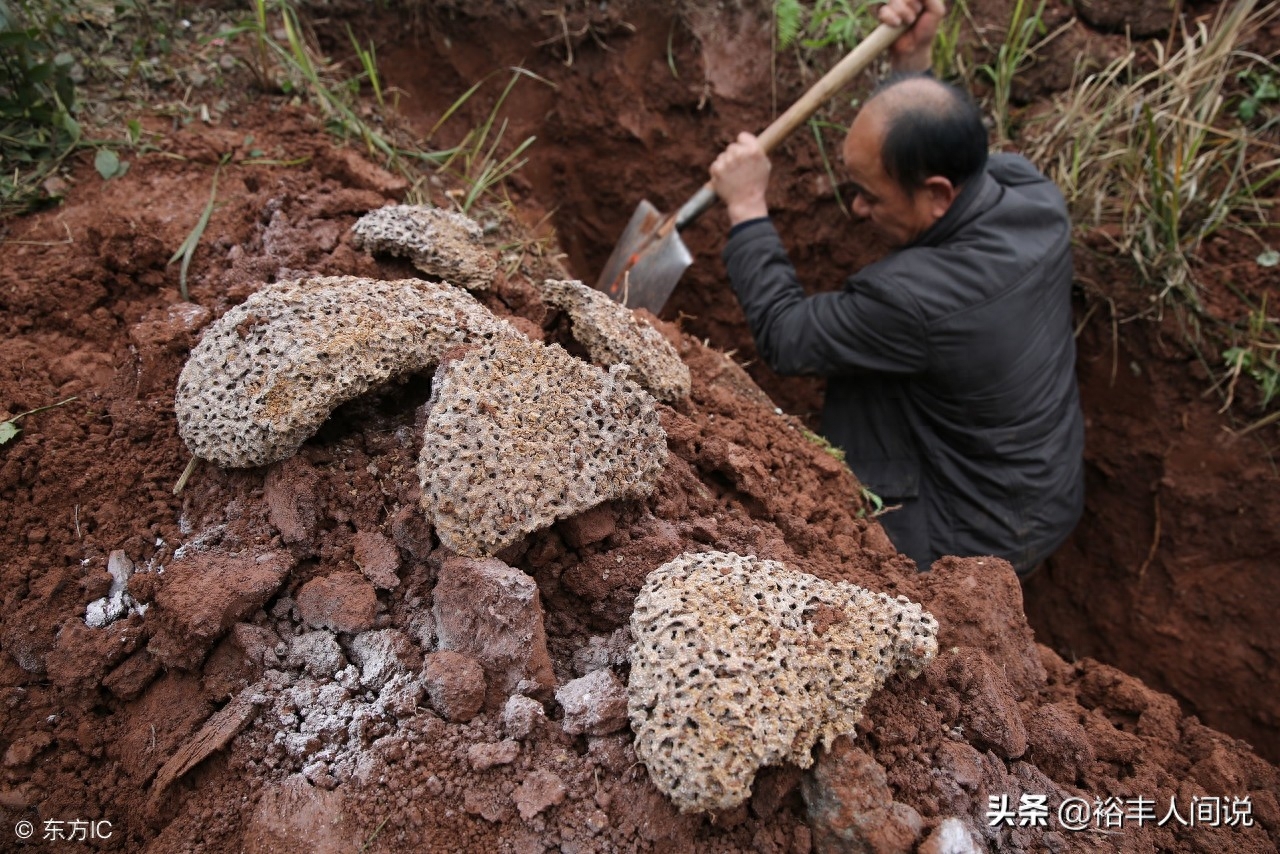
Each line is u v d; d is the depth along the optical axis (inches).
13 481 53.9
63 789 46.6
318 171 77.4
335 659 48.2
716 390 71.6
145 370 57.8
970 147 81.1
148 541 52.4
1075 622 106.3
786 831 45.0
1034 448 86.4
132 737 47.1
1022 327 83.0
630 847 42.6
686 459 61.0
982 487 86.9
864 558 61.1
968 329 81.1
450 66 101.7
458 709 45.6
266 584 48.6
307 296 54.7
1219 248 99.1
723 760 40.2
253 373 51.4
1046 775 51.6
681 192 111.1
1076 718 55.4
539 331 62.7
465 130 102.9
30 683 49.1
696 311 116.2
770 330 90.0
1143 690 57.8
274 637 49.0
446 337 55.4
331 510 52.6
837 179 109.2
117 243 65.6
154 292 65.9
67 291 63.9
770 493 62.1
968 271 81.7
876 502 73.6
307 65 82.4
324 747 46.0
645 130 108.4
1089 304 102.7
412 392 58.4
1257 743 93.7
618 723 45.1
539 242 86.7
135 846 45.6
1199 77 100.0
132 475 54.7
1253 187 96.5
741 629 44.4
